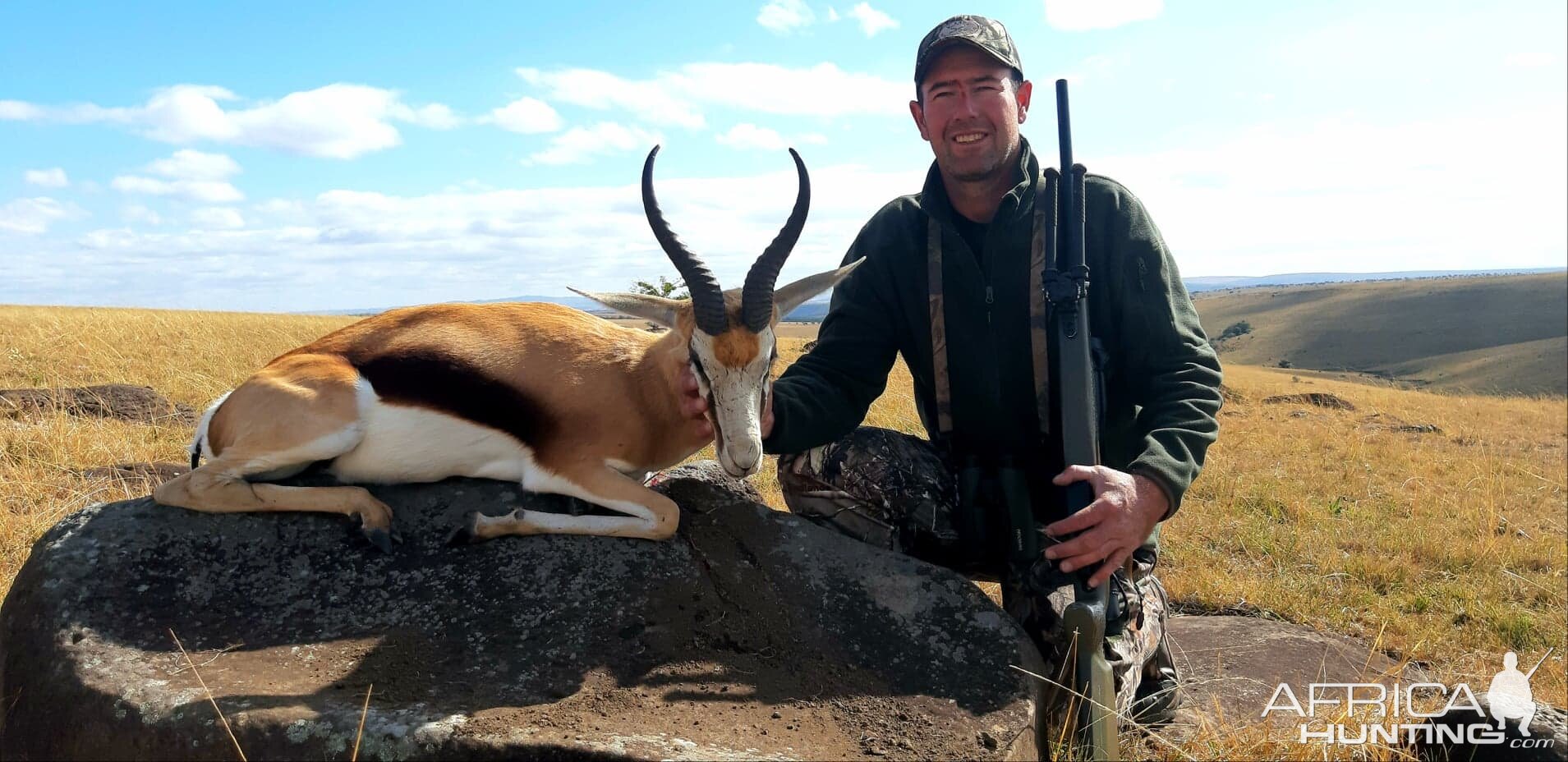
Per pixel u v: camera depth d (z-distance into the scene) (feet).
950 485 5.51
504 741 3.33
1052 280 4.76
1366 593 7.77
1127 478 4.29
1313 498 11.12
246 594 4.30
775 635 4.33
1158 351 4.90
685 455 5.57
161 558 4.38
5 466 8.21
